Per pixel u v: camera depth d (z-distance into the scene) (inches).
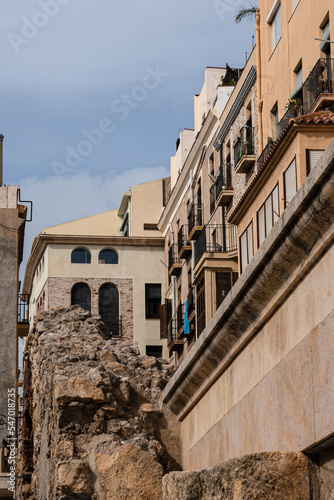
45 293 3088.1
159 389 603.5
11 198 1902.1
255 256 356.2
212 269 2020.2
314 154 1216.8
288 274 333.7
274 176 1332.4
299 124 1217.4
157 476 525.0
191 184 2465.6
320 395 305.0
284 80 1595.7
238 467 307.9
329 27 1376.7
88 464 535.8
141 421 573.0
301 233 314.8
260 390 374.3
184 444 559.2
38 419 701.9
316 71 1375.5
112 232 3474.4
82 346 666.8
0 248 1854.1
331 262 301.9
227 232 2058.3
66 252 3080.7
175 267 2635.3
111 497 520.4
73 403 564.4
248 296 369.7
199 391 496.4
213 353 442.0
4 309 1823.3
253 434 383.2
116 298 3078.2
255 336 385.4
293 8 1550.2
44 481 627.5
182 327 2498.8
